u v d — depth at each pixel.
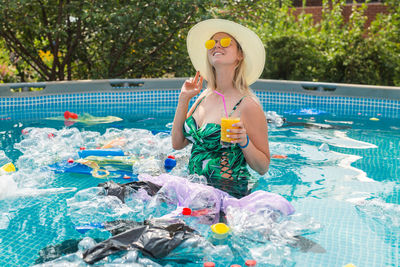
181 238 2.04
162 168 3.37
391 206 2.59
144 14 7.72
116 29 8.07
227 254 2.02
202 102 3.09
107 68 8.91
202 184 2.64
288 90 7.02
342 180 3.14
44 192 2.88
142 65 8.94
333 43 9.66
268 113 5.48
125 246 1.99
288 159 3.69
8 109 6.16
